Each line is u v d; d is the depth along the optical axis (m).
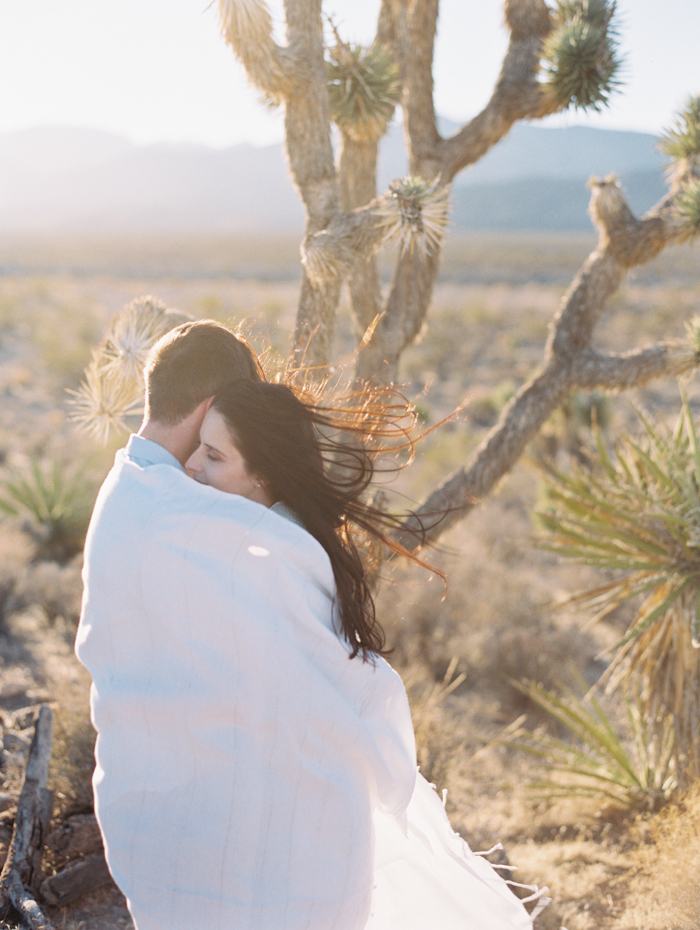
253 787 1.43
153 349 1.64
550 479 5.46
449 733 5.19
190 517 1.42
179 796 1.46
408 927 1.87
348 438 2.76
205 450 1.56
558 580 9.82
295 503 1.56
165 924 1.47
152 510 1.44
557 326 4.83
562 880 3.76
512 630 7.57
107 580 1.46
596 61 4.27
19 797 3.08
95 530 1.50
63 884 2.78
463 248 119.69
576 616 8.71
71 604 6.98
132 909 1.50
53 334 27.56
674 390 21.11
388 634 6.83
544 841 4.46
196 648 1.42
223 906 1.45
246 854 1.45
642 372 4.68
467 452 15.86
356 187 4.51
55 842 2.99
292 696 1.43
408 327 4.44
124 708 1.46
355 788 1.54
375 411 1.76
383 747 1.62
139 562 1.42
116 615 1.46
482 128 4.61
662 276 68.19
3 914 2.53
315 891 1.49
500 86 4.61
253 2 3.21
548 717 6.99
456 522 4.64
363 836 1.55
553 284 68.62
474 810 4.62
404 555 1.75
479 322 37.12
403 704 1.69
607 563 4.71
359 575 1.61
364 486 1.68
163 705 1.43
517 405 4.79
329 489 1.59
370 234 3.34
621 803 4.76
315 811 1.49
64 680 4.55
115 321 3.09
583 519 5.11
